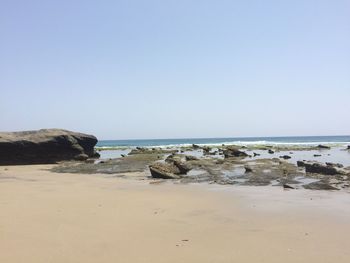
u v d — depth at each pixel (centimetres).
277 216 1498
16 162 4419
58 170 3628
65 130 5044
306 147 7944
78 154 4856
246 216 1505
